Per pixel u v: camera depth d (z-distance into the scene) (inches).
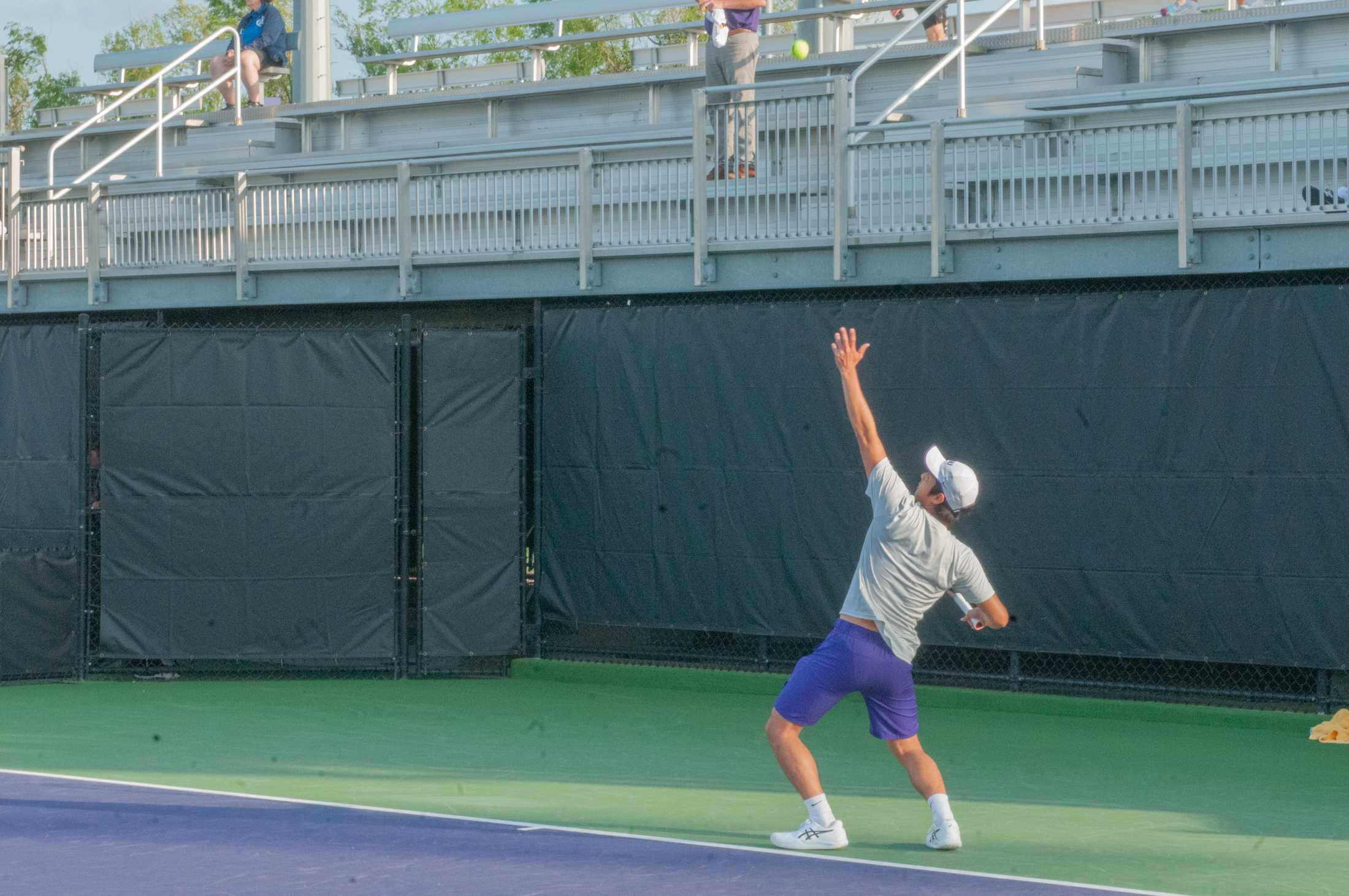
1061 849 808.3
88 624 1517.0
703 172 1475.1
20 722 1278.3
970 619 775.7
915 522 751.1
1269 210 1239.5
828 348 1395.2
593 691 1451.8
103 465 1502.2
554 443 1526.8
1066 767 1083.9
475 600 1525.6
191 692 1444.4
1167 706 1269.7
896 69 1972.2
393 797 952.9
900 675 768.9
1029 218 1357.0
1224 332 1244.5
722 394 1444.4
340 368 1519.4
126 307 1790.1
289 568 1510.8
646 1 2413.9
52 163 2087.8
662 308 1476.4
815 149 1456.7
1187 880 738.8
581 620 1510.8
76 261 1818.4
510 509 1536.7
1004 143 1350.9
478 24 2615.7
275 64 2645.2
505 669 1540.4
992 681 1350.9
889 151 1397.6
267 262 1688.0
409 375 1533.0
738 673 1437.0
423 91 2726.4
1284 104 1480.1
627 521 1488.7
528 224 1585.9
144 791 970.7
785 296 1502.2
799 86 1445.6
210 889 706.8
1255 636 1231.5
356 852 783.7
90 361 1539.1
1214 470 1246.9
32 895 695.7
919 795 979.9
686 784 1010.1
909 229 1395.2
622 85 2182.6
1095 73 1800.0
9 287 1865.2
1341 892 717.9
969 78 1875.0
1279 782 1031.6
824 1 2260.1
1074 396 1296.8
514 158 1648.6
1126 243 1307.8
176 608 1502.2
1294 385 1219.9
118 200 1791.3
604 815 896.9
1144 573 1270.9
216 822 864.9
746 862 762.8
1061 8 2192.4
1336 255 1230.9
